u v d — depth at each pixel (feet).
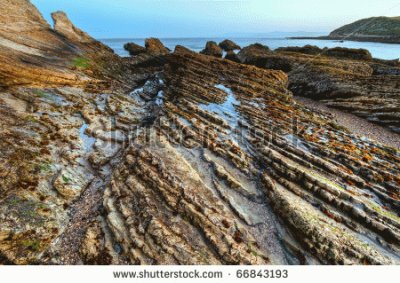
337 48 261.65
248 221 59.77
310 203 62.64
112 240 55.16
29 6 171.53
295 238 56.34
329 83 163.22
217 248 52.60
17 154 70.18
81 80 131.44
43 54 139.74
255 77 151.53
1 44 121.60
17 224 54.85
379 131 118.11
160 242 53.01
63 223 60.49
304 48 297.53
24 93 98.99
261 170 73.92
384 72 202.59
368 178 71.05
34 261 51.72
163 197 62.85
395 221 55.83
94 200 67.77
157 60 266.77
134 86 168.45
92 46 208.23
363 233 55.42
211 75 149.07
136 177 69.31
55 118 94.12
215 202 62.90
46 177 68.69
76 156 81.51
